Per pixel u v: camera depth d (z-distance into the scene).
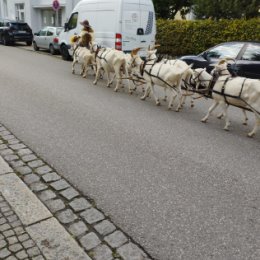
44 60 17.38
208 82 7.93
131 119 7.93
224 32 15.84
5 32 24.50
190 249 3.66
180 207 4.40
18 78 12.14
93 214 4.19
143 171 5.33
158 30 18.72
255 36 14.84
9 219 3.98
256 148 6.53
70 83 11.68
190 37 17.28
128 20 13.91
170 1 20.50
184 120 8.09
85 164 5.49
